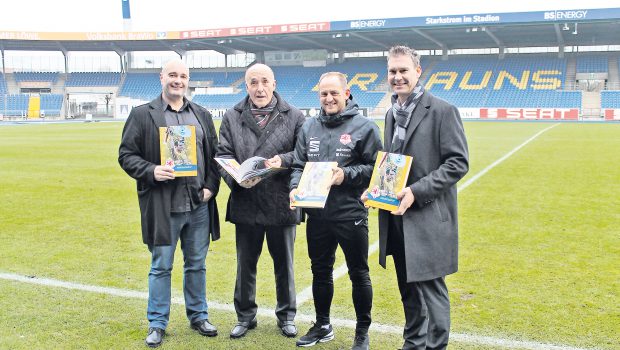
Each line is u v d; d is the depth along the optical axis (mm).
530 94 45844
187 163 4383
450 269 3734
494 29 42969
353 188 4266
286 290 4672
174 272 6238
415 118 3693
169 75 4512
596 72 46938
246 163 4250
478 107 45469
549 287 5539
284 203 4586
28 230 8133
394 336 4492
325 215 4293
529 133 28484
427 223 3650
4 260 6570
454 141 3615
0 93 54781
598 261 6406
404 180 3582
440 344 3754
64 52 56844
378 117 46438
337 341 4457
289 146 4668
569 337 4387
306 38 48031
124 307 5105
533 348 4203
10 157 18234
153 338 4344
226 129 4695
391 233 3941
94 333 4527
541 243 7219
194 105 4750
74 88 56906
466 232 7836
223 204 10422
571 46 50312
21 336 4438
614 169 14484
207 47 54531
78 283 5750
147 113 4535
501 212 9211
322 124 4352
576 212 9164
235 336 4508
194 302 4656
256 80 4582
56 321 4758
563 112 42312
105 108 58406
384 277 5961
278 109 4680
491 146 21219
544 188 11633
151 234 4500
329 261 4445
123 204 10188
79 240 7551
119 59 58719
